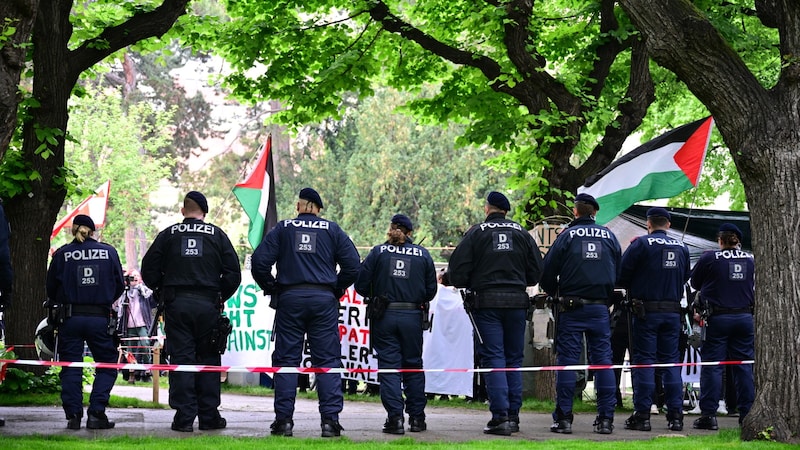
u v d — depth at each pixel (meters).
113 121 72.88
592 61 31.09
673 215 28.53
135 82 93.69
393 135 80.94
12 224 23.95
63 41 24.33
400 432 18.22
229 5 33.56
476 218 78.00
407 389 18.75
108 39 25.00
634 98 30.69
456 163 78.12
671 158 25.27
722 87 16.92
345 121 90.56
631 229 28.28
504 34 29.02
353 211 80.19
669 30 17.03
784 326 16.50
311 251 17.50
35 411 21.22
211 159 100.19
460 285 18.84
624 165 25.67
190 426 17.64
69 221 37.00
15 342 23.81
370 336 18.61
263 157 30.83
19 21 15.07
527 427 20.31
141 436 16.59
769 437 16.41
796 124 16.75
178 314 17.42
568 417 19.17
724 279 20.28
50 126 24.12
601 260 19.00
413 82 35.34
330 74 31.91
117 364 17.16
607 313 19.25
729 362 20.17
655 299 19.83
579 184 30.28
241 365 30.33
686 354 25.67
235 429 18.30
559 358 19.17
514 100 32.72
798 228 16.58
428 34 33.53
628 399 29.77
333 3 33.44
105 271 17.86
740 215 28.44
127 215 75.62
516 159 33.25
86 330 17.67
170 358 17.53
